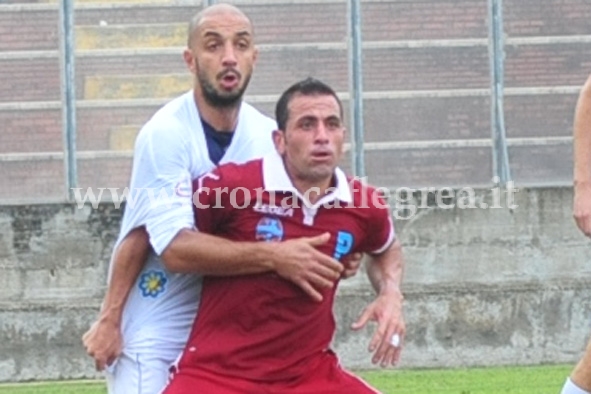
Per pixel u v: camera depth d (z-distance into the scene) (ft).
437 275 133.59
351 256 61.67
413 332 132.46
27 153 135.03
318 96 59.31
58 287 131.44
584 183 62.80
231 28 61.21
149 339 62.54
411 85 137.08
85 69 135.64
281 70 136.05
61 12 135.64
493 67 137.49
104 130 135.54
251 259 59.11
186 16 136.05
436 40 137.28
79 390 120.88
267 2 135.95
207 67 61.16
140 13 135.95
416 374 127.34
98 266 131.54
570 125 137.69
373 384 119.85
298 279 58.95
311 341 60.44
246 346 59.93
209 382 59.88
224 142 62.34
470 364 132.26
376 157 136.77
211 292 60.54
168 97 136.05
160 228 60.39
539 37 137.69
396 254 63.31
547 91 137.49
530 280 134.10
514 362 132.77
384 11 136.98
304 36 136.36
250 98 135.64
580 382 63.41
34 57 135.44
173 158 61.31
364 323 61.87
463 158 137.28
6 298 131.03
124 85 135.64
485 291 132.57
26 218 131.23
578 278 134.00
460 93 137.28
